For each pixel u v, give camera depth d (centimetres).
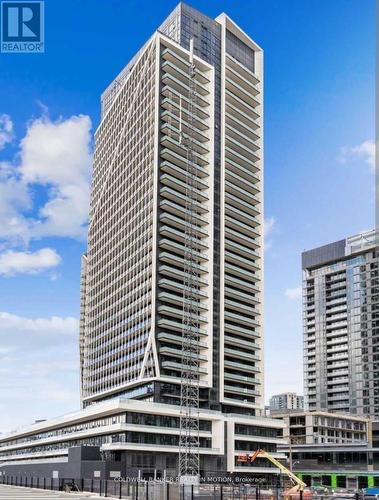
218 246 15738
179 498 5872
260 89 18225
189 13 16838
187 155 15562
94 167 19612
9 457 19888
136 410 12175
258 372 15762
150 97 15812
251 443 14075
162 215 14738
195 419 12850
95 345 17100
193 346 14225
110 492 7675
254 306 16425
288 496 6631
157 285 14262
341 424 18988
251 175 17175
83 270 19975
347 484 14950
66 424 14962
